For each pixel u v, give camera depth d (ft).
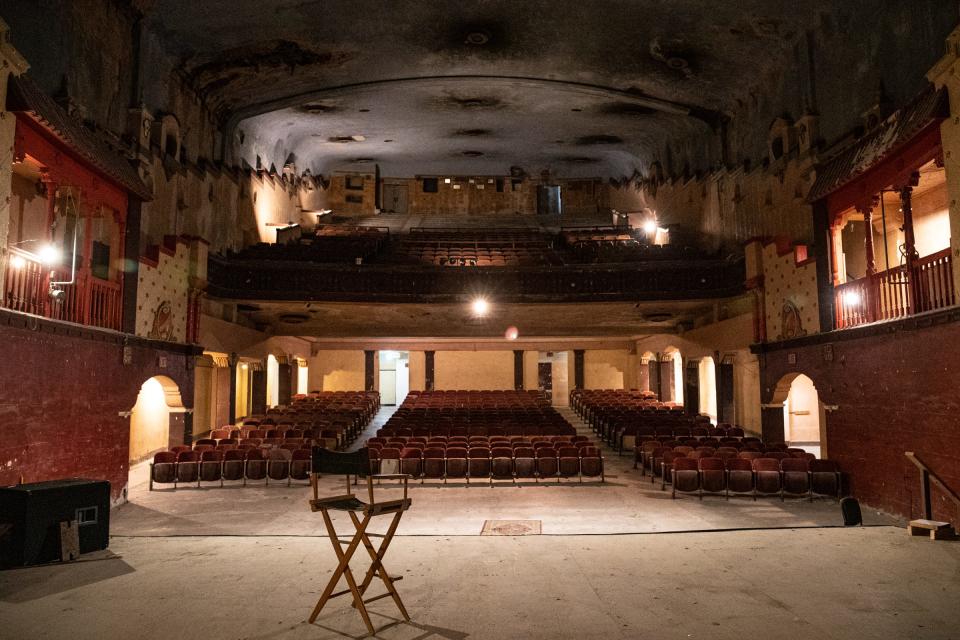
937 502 30.50
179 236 49.06
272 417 63.98
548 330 79.97
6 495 23.81
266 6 49.03
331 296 59.72
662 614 18.15
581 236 89.81
